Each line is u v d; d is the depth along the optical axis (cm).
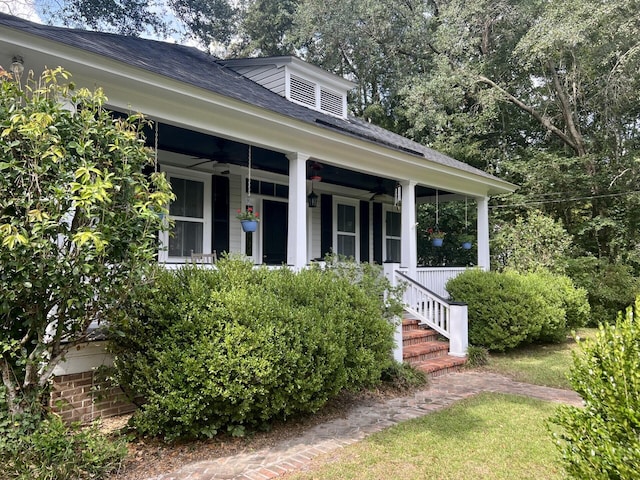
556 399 562
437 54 1994
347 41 2227
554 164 1504
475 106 1789
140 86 479
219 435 425
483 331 837
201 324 395
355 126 1023
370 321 514
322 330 450
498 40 1806
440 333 820
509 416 491
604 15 1290
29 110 323
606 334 254
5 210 309
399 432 440
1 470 303
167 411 376
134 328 401
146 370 385
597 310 1234
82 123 344
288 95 929
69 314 349
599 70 1520
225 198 857
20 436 317
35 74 431
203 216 818
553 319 893
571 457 237
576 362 266
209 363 379
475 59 1850
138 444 404
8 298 311
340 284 536
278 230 970
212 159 798
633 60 1334
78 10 2098
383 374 602
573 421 248
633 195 1398
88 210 310
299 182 684
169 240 757
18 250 296
